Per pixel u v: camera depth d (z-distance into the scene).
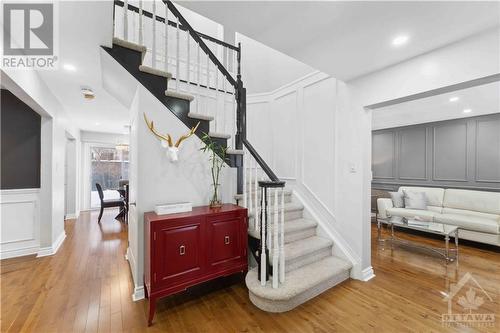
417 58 2.22
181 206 2.22
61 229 3.96
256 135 4.11
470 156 4.64
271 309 2.04
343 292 2.37
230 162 2.75
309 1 1.53
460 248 3.66
